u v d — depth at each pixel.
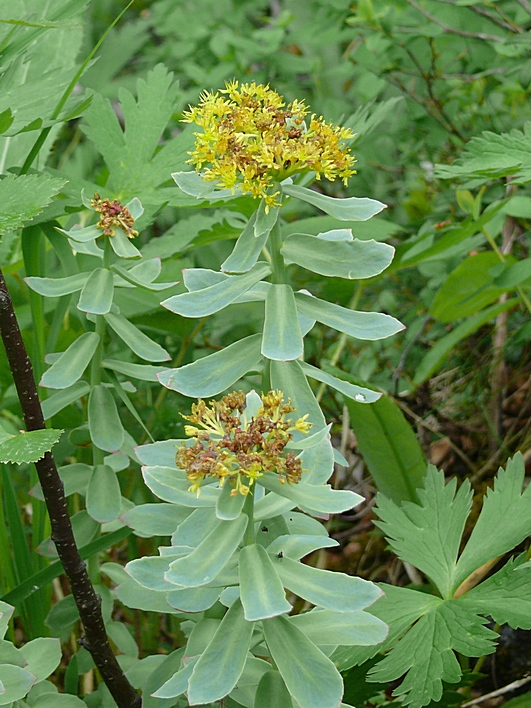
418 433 0.57
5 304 0.28
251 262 0.28
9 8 0.44
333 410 0.58
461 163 0.44
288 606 0.24
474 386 0.56
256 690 0.29
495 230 0.55
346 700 0.36
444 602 0.34
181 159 0.46
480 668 0.45
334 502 0.26
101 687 0.37
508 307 0.52
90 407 0.36
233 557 0.28
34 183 0.29
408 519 0.38
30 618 0.40
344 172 0.29
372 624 0.28
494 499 0.37
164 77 0.48
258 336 0.29
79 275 0.36
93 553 0.35
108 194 0.46
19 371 0.29
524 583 0.33
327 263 0.29
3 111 0.33
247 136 0.28
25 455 0.25
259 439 0.25
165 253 0.50
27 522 0.53
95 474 0.36
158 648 0.45
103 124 0.48
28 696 0.34
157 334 0.56
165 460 0.29
